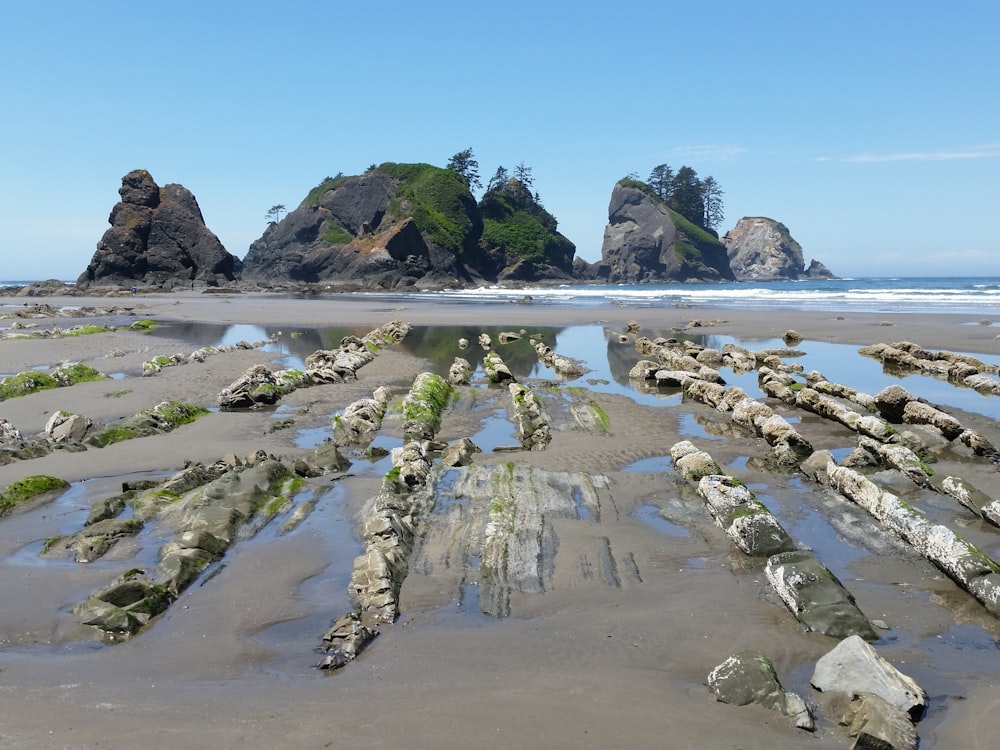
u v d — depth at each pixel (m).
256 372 21.67
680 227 182.50
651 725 5.77
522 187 177.62
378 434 16.56
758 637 7.42
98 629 7.46
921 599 8.36
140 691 6.32
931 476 12.26
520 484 12.05
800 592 7.99
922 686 6.52
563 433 16.59
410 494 11.60
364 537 9.87
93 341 35.47
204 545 9.44
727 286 145.38
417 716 5.88
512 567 9.14
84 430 15.88
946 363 25.53
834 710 6.07
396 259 126.88
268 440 15.99
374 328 45.34
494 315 54.34
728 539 10.14
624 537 10.22
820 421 17.91
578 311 57.88
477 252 152.00
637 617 7.91
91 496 11.95
